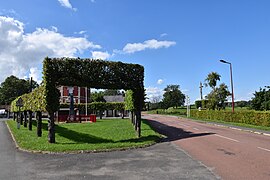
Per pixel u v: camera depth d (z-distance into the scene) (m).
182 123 38.94
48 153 14.43
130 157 12.86
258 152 13.25
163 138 20.81
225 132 23.81
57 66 18.75
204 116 49.66
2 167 11.12
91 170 10.30
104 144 16.56
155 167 10.54
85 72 19.52
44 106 18.27
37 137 21.78
